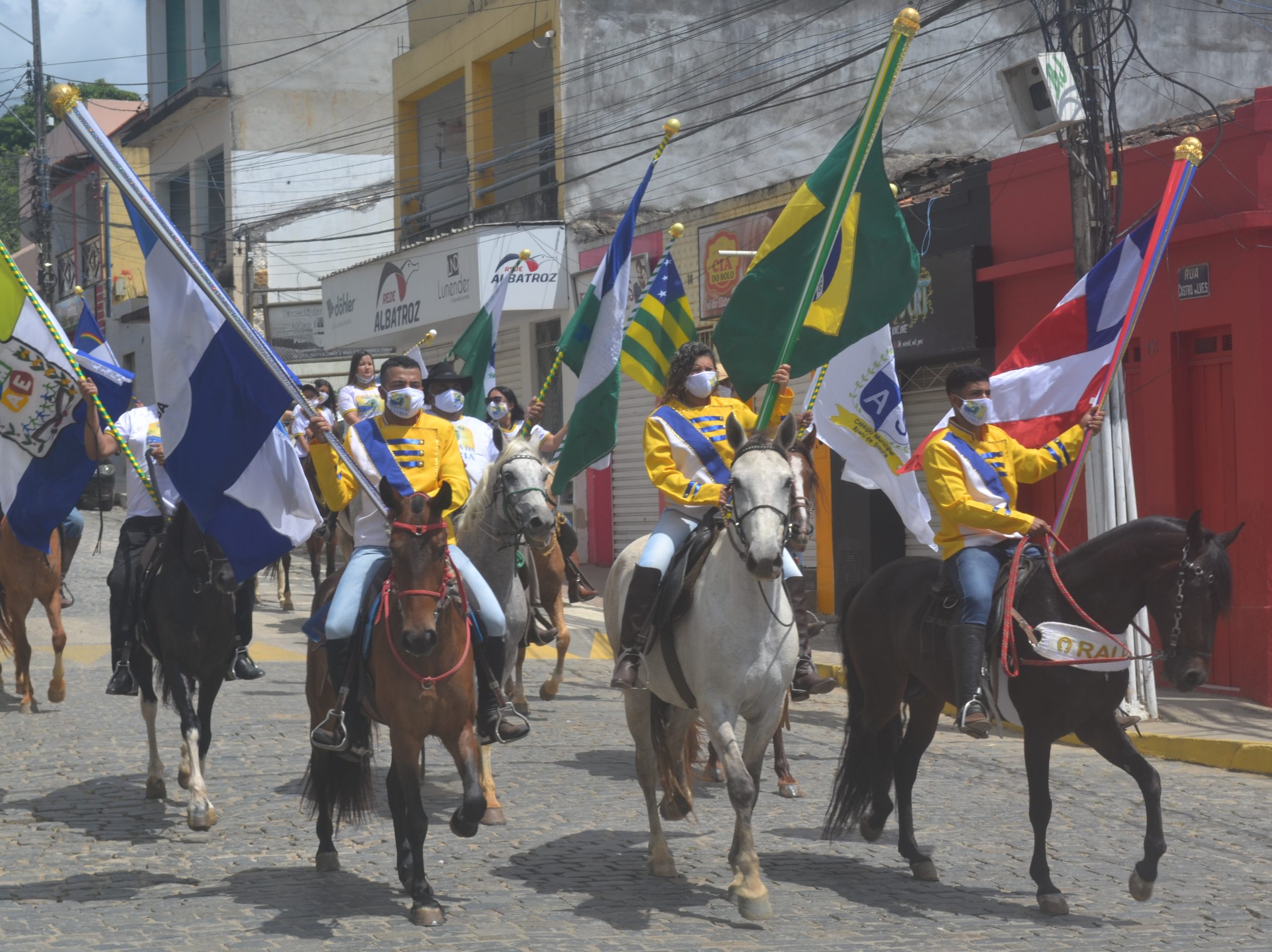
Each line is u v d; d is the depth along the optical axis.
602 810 8.49
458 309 22.31
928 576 7.40
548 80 24.94
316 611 7.28
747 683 6.55
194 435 7.64
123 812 8.33
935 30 22.16
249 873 7.05
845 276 8.23
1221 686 12.51
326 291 27.42
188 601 8.05
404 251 23.95
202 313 7.65
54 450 9.14
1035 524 6.77
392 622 6.30
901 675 7.48
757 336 8.19
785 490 6.25
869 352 9.76
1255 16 21.38
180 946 5.86
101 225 36.25
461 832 6.20
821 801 8.88
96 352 9.59
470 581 6.93
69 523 12.83
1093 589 6.63
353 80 32.44
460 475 7.41
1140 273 8.19
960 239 14.91
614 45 22.20
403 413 7.32
